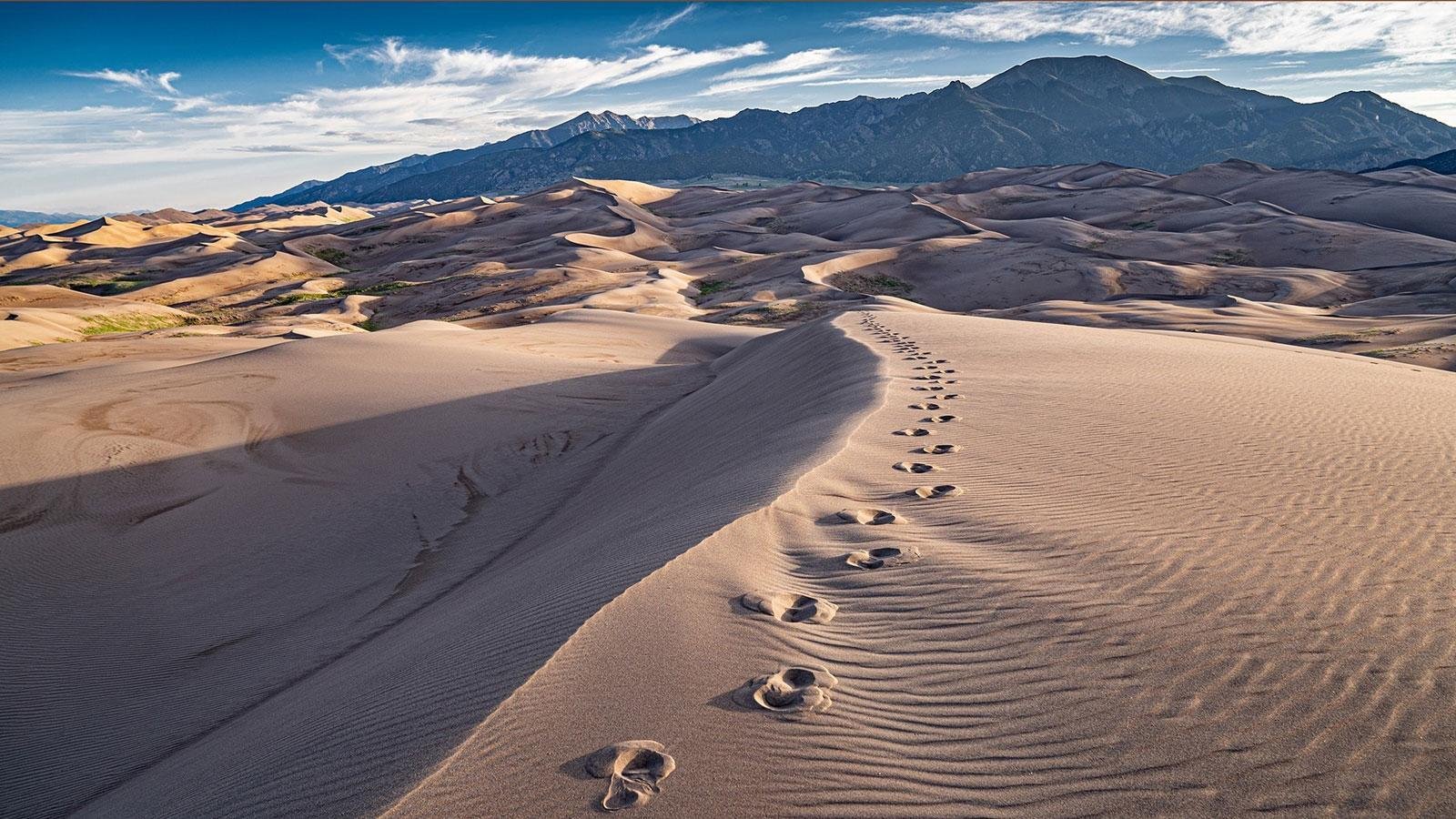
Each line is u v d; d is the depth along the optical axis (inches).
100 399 882.1
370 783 135.3
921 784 124.3
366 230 6427.2
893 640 171.9
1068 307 2220.7
